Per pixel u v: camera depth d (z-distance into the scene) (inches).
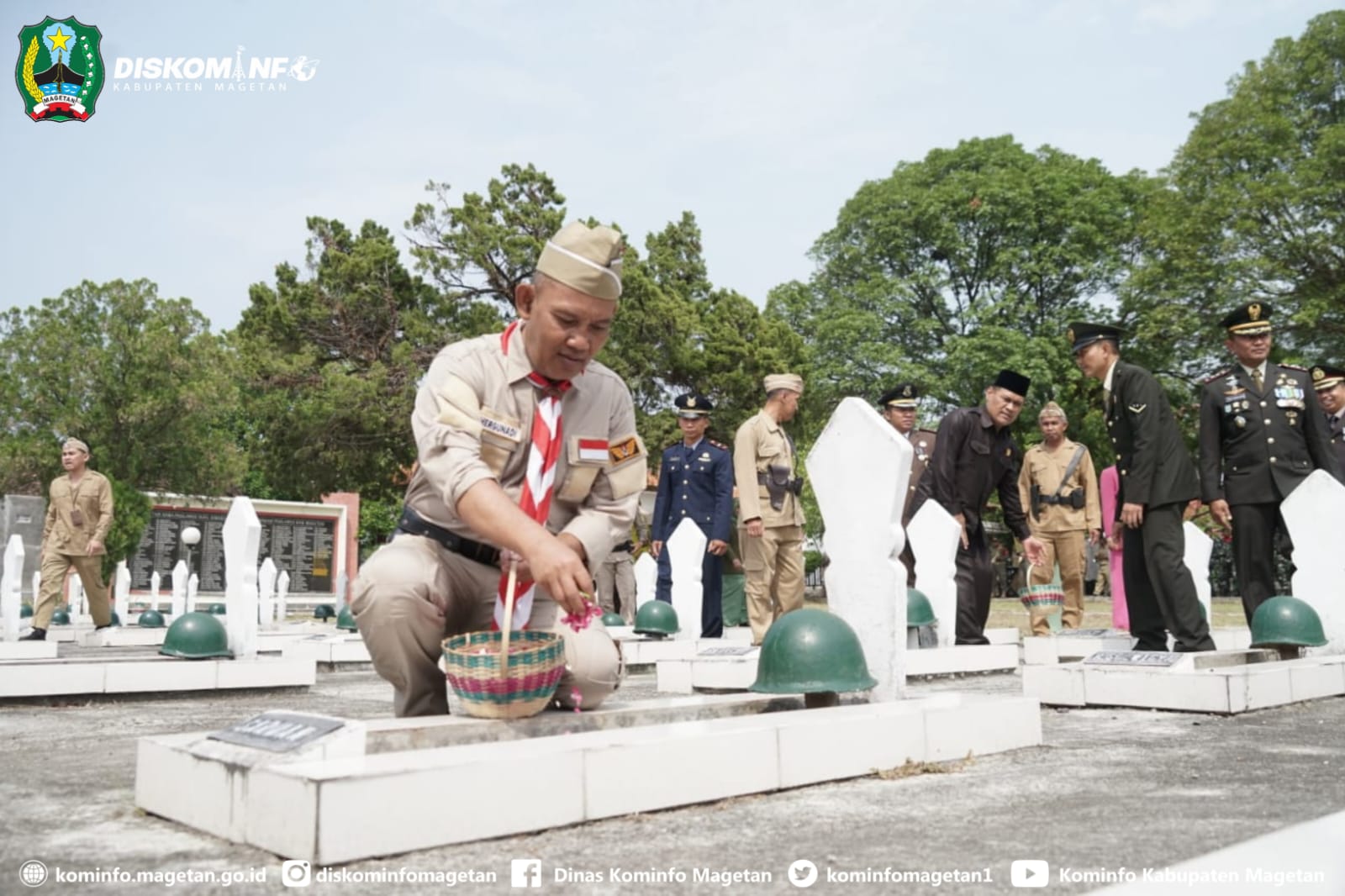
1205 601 388.8
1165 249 1139.9
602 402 152.9
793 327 1476.4
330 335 965.2
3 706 244.2
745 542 345.1
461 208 959.6
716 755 120.1
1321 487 284.0
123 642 482.9
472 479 129.1
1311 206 1063.0
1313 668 224.7
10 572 418.6
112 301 928.3
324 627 620.7
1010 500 341.1
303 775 93.5
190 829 107.7
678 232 1144.2
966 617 335.6
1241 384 295.9
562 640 137.7
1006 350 1237.1
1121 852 94.4
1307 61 1123.9
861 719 136.0
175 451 932.6
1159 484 243.8
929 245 1409.9
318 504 1380.4
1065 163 1423.5
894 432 172.6
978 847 97.3
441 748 109.3
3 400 876.6
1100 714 203.2
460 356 142.5
